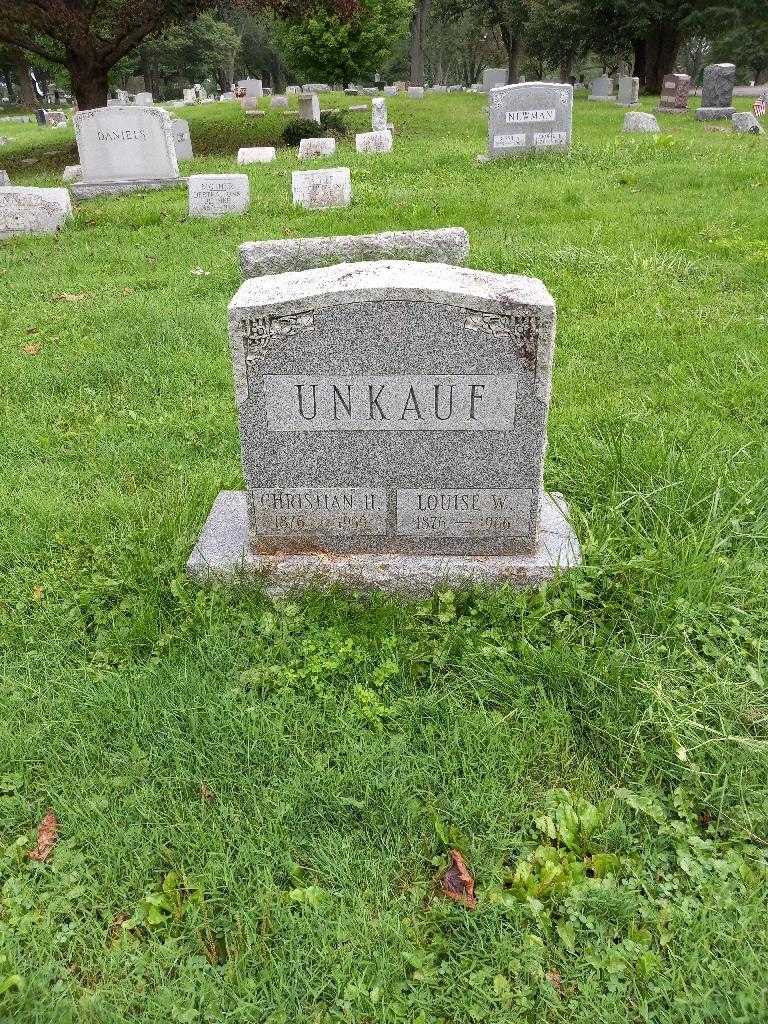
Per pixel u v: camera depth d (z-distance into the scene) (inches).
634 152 576.7
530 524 147.6
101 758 119.8
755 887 101.0
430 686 131.6
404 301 129.3
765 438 189.8
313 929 97.2
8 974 93.6
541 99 582.6
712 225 371.2
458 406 137.1
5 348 268.8
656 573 143.1
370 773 114.2
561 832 107.5
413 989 92.0
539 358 133.1
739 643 134.9
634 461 175.5
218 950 97.7
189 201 449.7
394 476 143.3
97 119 553.0
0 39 746.2
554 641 136.7
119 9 744.3
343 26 992.2
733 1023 88.1
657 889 102.0
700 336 251.3
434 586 147.3
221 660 133.4
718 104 914.7
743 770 113.7
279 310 130.6
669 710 120.9
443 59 2743.6
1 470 195.2
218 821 110.2
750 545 156.2
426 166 575.5
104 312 295.7
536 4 1398.9
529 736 120.0
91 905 101.4
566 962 94.9
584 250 331.9
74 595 149.3
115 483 187.9
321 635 138.3
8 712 126.0
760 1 1160.2
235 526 162.1
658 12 1196.5
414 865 105.3
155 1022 89.4
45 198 437.1
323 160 626.8
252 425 139.7
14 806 112.5
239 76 2962.6
